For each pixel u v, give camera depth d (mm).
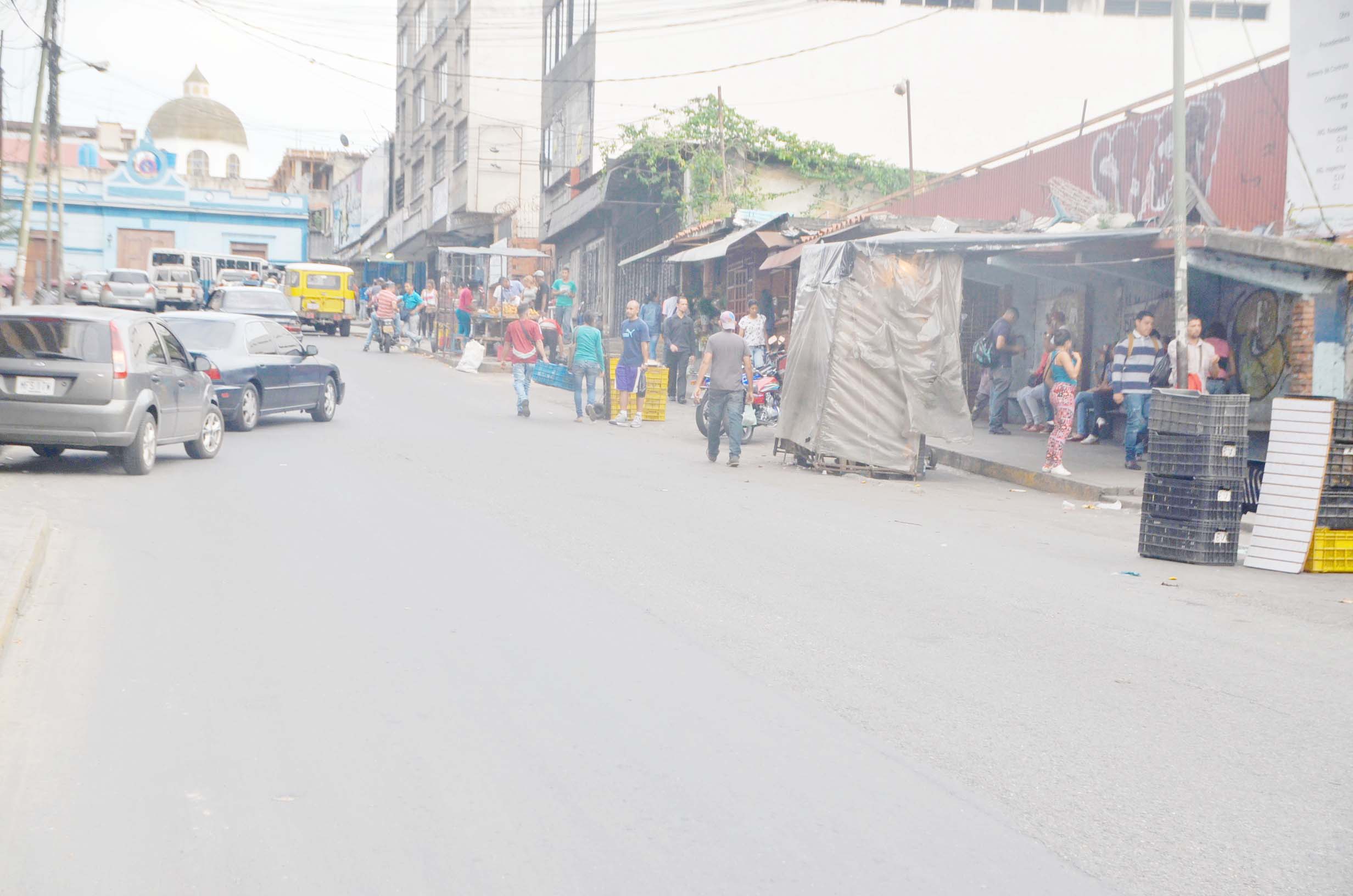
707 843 4258
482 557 9180
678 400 26203
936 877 4035
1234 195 17516
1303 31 15930
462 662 6414
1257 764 5199
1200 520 10508
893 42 38812
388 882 3939
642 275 39094
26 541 8680
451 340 37531
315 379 19438
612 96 38844
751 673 6344
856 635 7203
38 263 58906
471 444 17188
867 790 4781
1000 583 9047
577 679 6152
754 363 20797
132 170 65688
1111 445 19219
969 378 24609
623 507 11906
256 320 18797
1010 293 23750
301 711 5586
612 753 5121
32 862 4055
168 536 9734
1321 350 15531
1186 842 4371
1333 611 8672
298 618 7258
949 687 6203
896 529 11508
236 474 13484
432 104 62250
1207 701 6117
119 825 4352
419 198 65062
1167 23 39812
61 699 5707
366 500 11797
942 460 18031
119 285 44812
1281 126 16547
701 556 9555
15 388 12789
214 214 67250
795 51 38594
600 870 4039
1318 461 10367
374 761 4980
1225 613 8414
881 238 15766
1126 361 16797
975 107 39188
